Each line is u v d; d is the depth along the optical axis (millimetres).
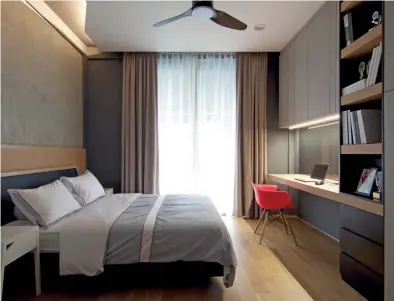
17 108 2826
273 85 4832
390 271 1882
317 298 2184
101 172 4777
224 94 4766
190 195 3750
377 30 2041
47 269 2293
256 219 4574
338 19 2721
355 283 2293
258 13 3338
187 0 3051
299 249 3232
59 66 3734
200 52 4719
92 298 2209
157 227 2316
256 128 4668
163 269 2318
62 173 3660
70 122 4078
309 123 3867
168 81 4742
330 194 2629
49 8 3404
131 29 3748
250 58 4676
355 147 2295
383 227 1953
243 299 2184
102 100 4777
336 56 2910
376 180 2191
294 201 4828
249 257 2994
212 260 2256
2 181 2518
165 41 4156
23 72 2922
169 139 4742
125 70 4637
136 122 4656
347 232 2404
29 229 2107
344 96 2463
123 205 3047
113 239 2268
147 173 4605
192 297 2217
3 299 2180
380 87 2000
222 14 2750
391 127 1883
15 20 2787
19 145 2846
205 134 4770
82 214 2645
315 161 4117
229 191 4789
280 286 2377
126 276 2324
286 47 4367
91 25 3631
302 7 3211
